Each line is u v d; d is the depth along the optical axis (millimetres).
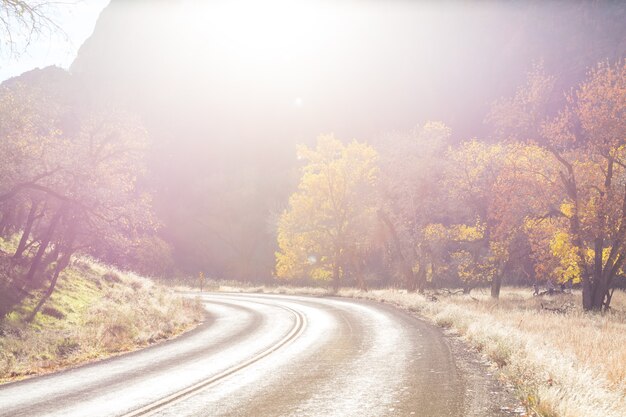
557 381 6969
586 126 23625
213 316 23672
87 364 11602
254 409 6648
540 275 27422
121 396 7684
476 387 7496
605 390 6637
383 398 6980
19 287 17875
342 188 39406
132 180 21188
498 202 27766
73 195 18234
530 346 9562
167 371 9836
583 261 24266
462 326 14320
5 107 16625
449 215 35188
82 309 18547
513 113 25312
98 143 20203
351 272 49188
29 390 8602
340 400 6973
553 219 26531
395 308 22812
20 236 25172
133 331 16578
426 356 10438
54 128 19578
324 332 15328
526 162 26812
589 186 23750
